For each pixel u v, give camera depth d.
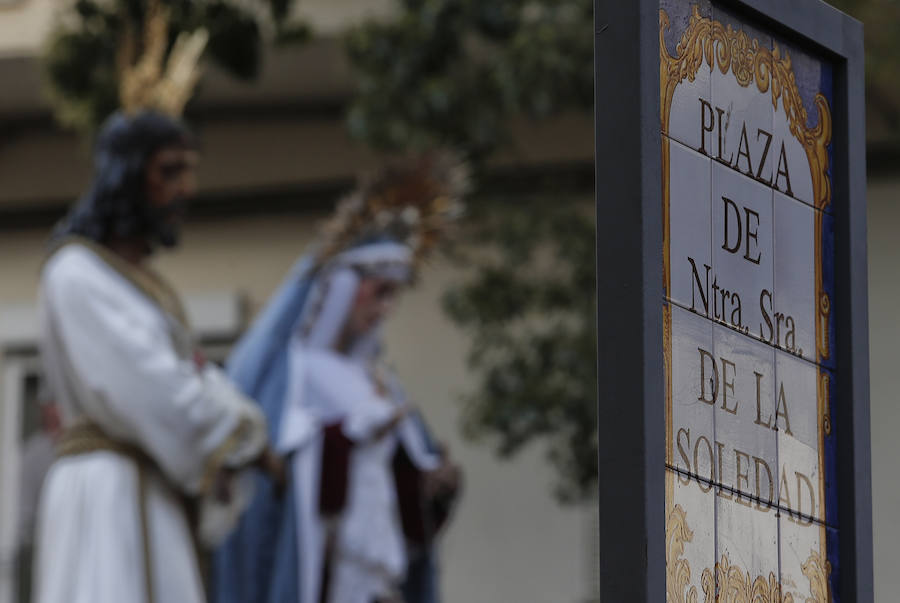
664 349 3.87
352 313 12.06
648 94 3.85
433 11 15.48
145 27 13.26
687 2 4.08
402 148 15.34
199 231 19.20
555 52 14.97
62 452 9.12
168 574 8.95
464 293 16.05
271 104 19.02
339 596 11.22
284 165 19.08
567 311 16.20
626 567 3.68
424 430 12.17
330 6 16.88
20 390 19.34
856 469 4.36
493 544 18.09
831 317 4.42
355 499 11.33
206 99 18.81
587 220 16.27
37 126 19.56
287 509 11.22
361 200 12.30
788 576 4.17
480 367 16.98
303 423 11.43
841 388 4.39
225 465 9.20
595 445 15.83
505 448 15.88
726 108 4.16
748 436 4.09
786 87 4.37
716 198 4.09
